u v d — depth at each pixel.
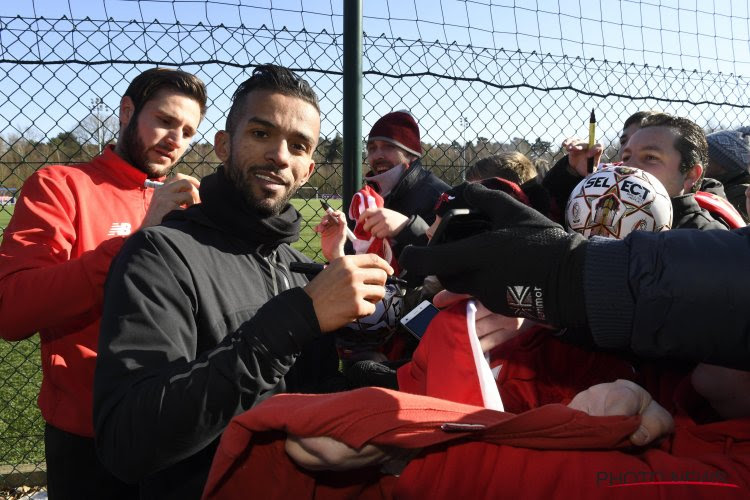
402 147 2.90
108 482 2.09
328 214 2.12
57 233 1.95
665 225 1.21
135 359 1.22
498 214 1.01
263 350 1.12
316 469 1.05
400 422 0.94
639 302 0.87
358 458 1.00
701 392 1.12
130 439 1.14
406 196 2.88
